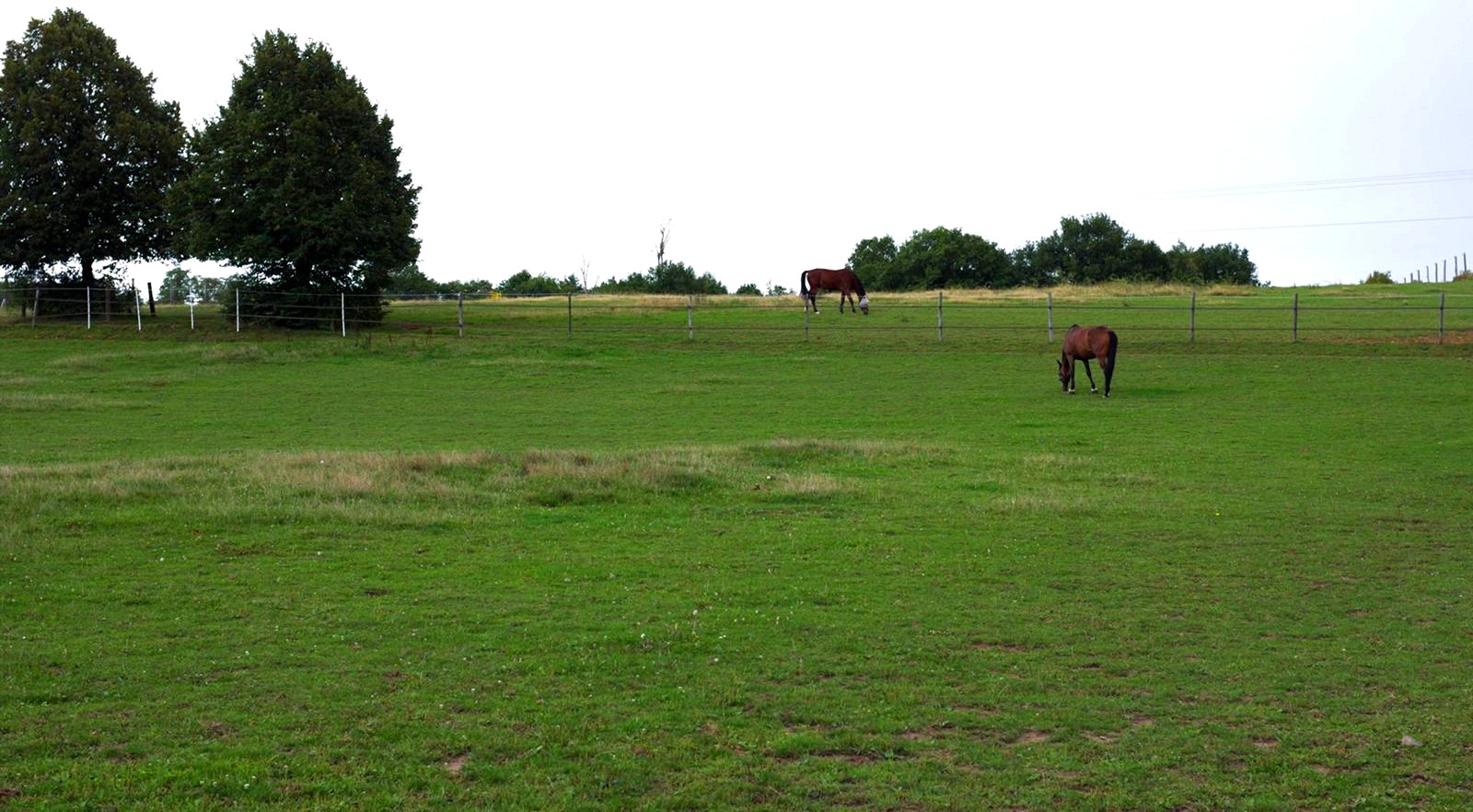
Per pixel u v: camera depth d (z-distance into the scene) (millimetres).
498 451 19188
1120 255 108875
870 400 27703
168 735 7242
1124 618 10180
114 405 26734
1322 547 13047
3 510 13852
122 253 44562
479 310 49750
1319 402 26250
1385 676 8664
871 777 6789
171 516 13820
